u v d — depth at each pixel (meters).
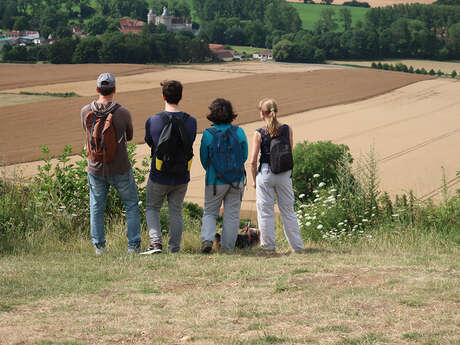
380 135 75.25
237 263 6.70
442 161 59.25
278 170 7.52
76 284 5.79
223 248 7.85
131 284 5.79
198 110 97.50
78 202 9.83
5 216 8.94
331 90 120.19
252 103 104.12
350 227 9.75
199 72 160.25
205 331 4.23
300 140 73.25
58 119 87.69
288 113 93.69
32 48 189.62
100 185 7.62
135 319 4.57
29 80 137.75
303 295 5.19
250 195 43.16
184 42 197.38
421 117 89.12
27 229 8.86
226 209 7.80
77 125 83.25
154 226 7.70
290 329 4.23
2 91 119.62
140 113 95.69
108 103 7.36
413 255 7.27
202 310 4.79
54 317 4.64
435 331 4.05
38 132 78.62
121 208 10.40
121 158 7.50
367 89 120.69
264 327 4.29
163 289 5.61
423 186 48.34
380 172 54.81
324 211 9.80
